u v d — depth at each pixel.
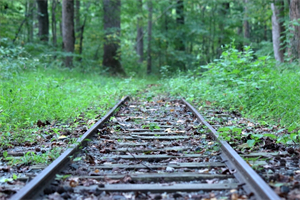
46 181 3.08
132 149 4.60
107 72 22.45
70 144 4.48
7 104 6.65
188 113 7.71
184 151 4.47
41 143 4.93
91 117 6.79
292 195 2.68
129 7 24.52
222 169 3.54
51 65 17.30
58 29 35.62
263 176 3.25
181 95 11.11
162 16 29.28
